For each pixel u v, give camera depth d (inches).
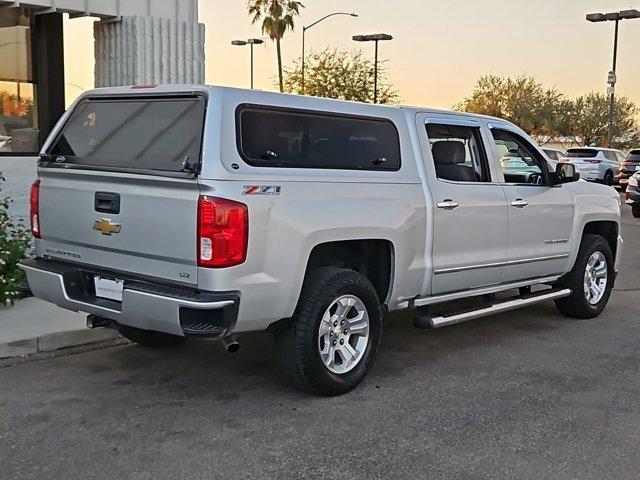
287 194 187.5
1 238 293.0
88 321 206.7
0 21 358.0
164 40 385.1
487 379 225.9
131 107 202.4
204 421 186.7
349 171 207.3
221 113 180.4
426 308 242.7
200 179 173.8
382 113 222.4
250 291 179.9
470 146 256.7
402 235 219.5
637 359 250.5
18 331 247.1
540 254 276.7
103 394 205.5
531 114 2244.1
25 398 201.3
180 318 175.3
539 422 190.9
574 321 306.7
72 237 204.4
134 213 187.0
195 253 175.2
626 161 1144.2
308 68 1542.8
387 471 160.9
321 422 187.6
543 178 282.2
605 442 178.9
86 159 206.5
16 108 370.0
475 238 247.1
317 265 212.8
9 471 157.3
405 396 209.0
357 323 211.0
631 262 467.5
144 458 164.7
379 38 1460.4
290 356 197.9
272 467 161.5
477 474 160.2
